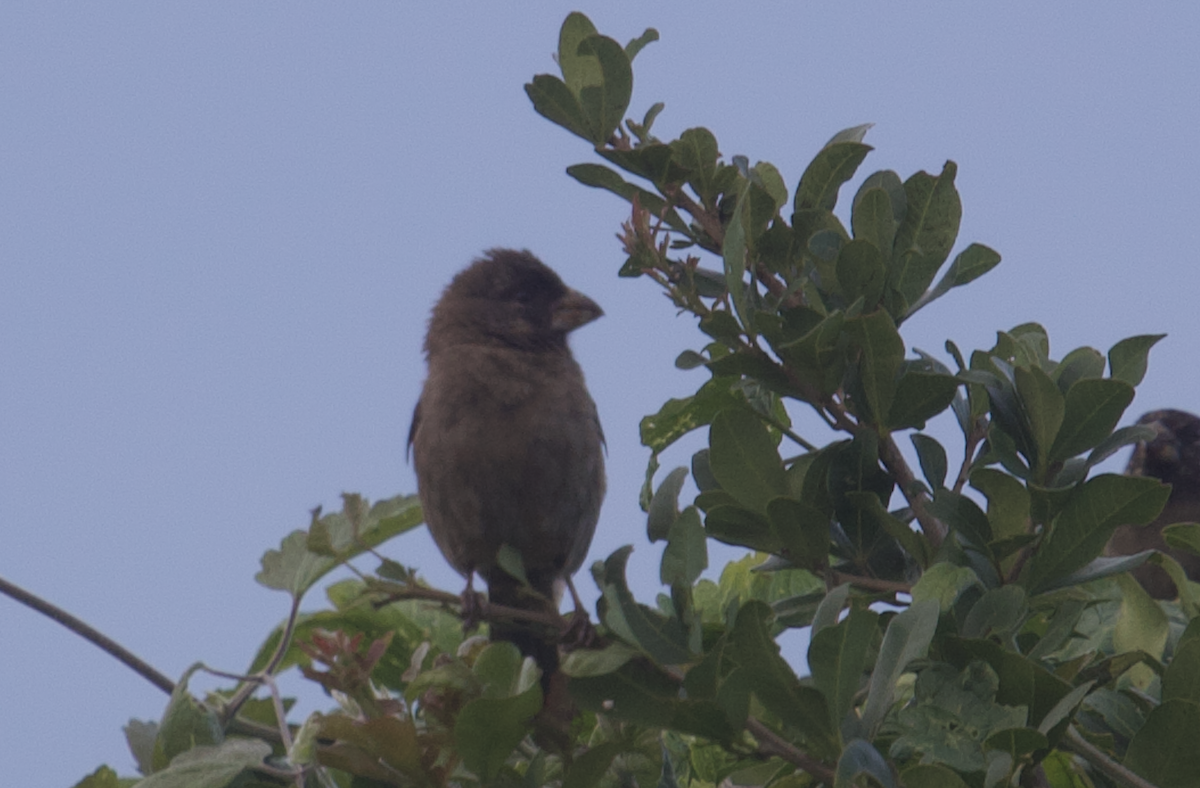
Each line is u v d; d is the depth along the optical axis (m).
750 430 6.73
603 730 6.75
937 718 5.54
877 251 6.89
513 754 7.18
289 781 6.81
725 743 5.89
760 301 7.27
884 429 6.77
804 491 6.71
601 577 6.39
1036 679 5.60
